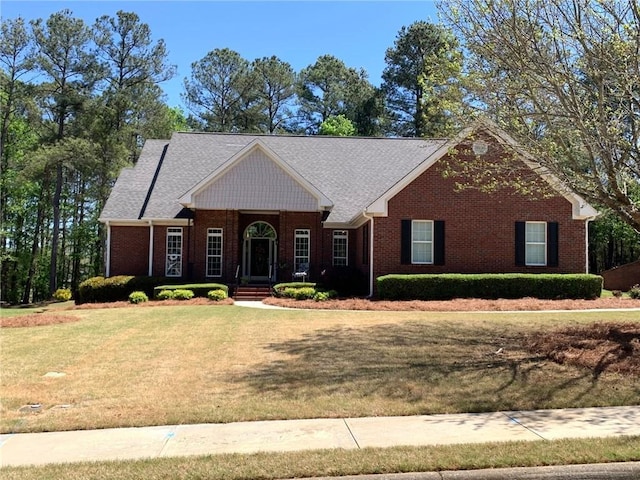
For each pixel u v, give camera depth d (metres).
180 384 8.34
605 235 41.47
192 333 13.20
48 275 44.28
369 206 21.50
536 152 10.63
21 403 7.48
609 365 8.99
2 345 11.99
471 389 7.86
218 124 52.69
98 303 21.88
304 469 4.99
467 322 14.75
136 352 10.98
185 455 5.45
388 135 52.00
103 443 5.89
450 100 11.22
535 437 5.86
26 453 5.62
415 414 6.78
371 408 6.98
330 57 58.62
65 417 6.79
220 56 53.03
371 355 10.34
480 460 5.14
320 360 9.92
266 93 55.19
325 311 17.89
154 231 25.08
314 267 25.17
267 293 22.97
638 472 5.03
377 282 20.70
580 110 10.00
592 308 18.23
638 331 11.75
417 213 21.70
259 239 26.48
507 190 21.94
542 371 8.86
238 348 11.19
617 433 5.97
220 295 21.55
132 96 41.22
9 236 40.12
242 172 23.83
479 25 10.38
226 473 4.93
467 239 21.80
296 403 7.23
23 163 36.50
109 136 37.12
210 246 25.14
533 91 10.23
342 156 28.34
